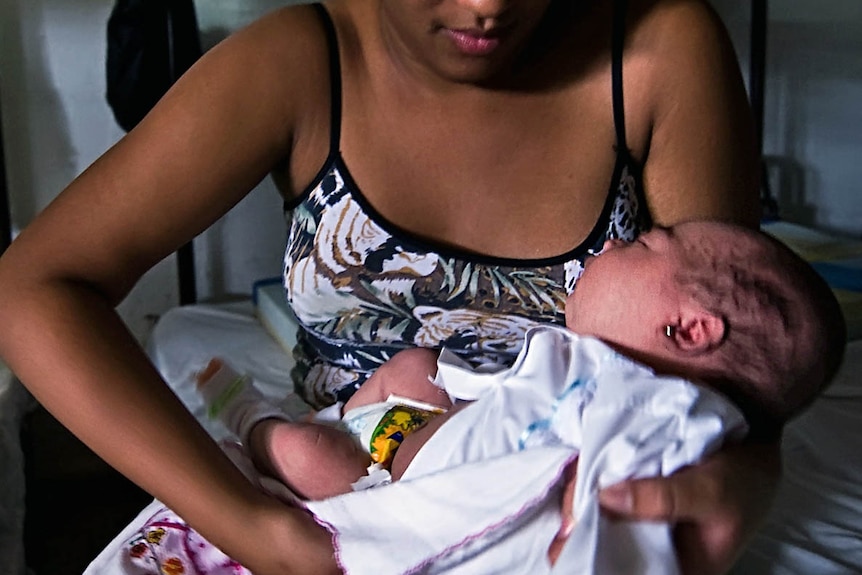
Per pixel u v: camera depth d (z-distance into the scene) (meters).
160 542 0.82
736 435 0.66
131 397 0.73
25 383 0.76
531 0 0.74
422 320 0.89
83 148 1.98
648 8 0.90
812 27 2.57
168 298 2.12
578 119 0.88
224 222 2.12
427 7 0.73
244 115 0.82
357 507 0.69
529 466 0.63
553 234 0.87
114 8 1.80
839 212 2.73
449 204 0.86
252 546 0.70
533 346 0.72
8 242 1.79
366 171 0.86
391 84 0.85
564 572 0.56
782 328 0.71
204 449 0.73
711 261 0.72
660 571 0.57
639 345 0.72
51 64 1.92
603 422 0.61
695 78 0.89
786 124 2.62
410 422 0.82
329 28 0.87
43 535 1.91
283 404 1.02
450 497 0.65
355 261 0.87
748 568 0.95
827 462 1.20
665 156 0.90
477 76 0.78
